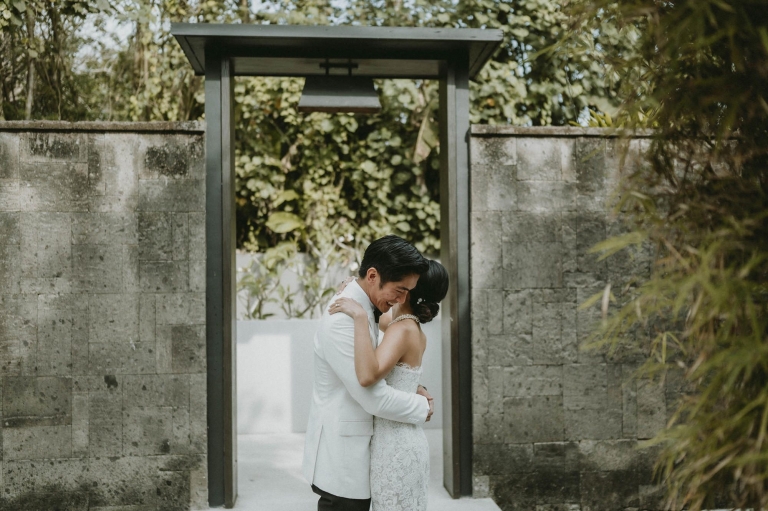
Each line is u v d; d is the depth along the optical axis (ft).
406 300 7.20
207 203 10.47
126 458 10.23
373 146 18.43
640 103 4.32
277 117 18.81
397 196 18.65
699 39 3.43
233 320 10.78
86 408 10.19
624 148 4.53
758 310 3.86
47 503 10.12
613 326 4.12
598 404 11.05
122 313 10.27
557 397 11.03
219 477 10.44
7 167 10.12
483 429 10.91
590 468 11.03
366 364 6.31
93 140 10.24
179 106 18.24
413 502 6.76
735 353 3.49
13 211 10.12
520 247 11.03
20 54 15.38
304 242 19.26
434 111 17.84
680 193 4.27
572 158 11.10
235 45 10.50
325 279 17.95
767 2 3.45
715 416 3.93
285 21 17.84
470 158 10.98
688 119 4.26
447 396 11.21
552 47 4.55
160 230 10.32
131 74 18.34
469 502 10.69
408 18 17.80
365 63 11.02
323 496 6.82
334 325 6.55
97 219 10.25
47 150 10.17
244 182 18.63
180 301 10.34
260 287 17.21
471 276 10.96
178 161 10.36
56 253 10.18
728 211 3.95
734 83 3.74
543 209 11.06
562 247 11.09
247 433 15.56
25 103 16.08
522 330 11.01
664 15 3.80
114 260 10.26
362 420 6.73
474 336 10.93
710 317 3.66
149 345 10.28
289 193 18.65
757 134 4.02
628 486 11.05
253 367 15.64
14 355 10.11
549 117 17.81
